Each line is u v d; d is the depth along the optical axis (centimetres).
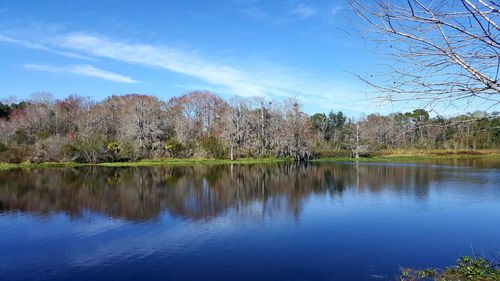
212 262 1662
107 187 3956
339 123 11319
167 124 9369
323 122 10969
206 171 5859
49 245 1934
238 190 3769
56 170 5925
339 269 1552
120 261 1697
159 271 1573
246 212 2689
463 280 1346
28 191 3653
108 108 10850
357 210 2711
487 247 1802
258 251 1798
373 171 5644
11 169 6038
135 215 2611
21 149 6950
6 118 10250
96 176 5031
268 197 3334
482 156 8462
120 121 9544
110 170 5981
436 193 3447
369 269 1543
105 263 1673
